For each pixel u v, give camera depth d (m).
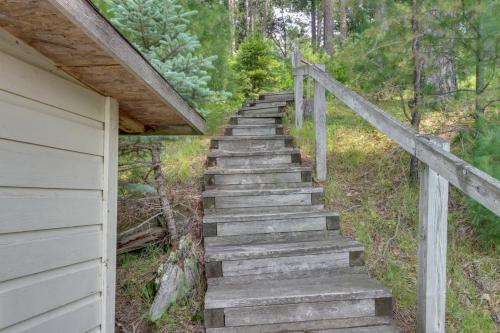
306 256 2.80
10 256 1.30
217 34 5.52
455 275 2.79
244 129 4.77
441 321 2.04
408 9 3.39
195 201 3.60
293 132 4.96
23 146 1.37
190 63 3.22
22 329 1.36
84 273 1.73
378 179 3.96
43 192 1.47
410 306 2.54
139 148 3.19
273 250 2.78
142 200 3.38
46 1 1.04
